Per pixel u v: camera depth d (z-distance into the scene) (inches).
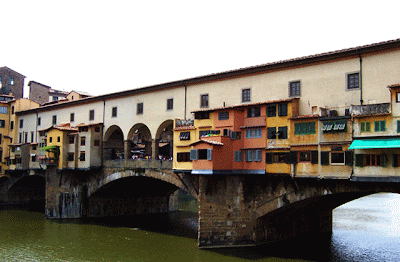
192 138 1413.6
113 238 1561.3
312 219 1625.2
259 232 1326.3
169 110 1614.2
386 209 2476.6
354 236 1587.1
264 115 1256.8
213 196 1306.6
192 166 1358.3
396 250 1347.2
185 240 1521.9
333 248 1366.9
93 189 1952.5
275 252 1278.3
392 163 990.4
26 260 1248.8
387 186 1031.0
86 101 2036.2
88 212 2023.9
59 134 1982.0
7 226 1797.5
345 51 1128.8
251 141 1279.5
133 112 1777.8
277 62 1273.4
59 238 1555.1
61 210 1977.1
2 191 2652.6
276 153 1220.5
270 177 1262.3
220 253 1247.5
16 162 2463.1
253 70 1343.5
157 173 1581.0
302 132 1159.6
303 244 1422.2
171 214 2269.9
